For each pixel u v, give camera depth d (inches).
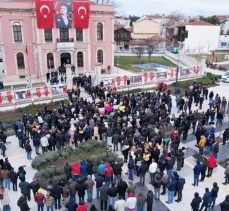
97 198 530.0
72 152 694.5
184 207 510.0
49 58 1542.8
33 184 494.0
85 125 761.0
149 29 3221.0
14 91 1077.8
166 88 1230.9
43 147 683.4
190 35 2696.9
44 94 1140.5
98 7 1598.2
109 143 744.3
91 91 1135.6
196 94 1074.1
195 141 772.0
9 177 546.6
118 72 1761.8
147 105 909.8
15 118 940.6
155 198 529.3
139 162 593.0
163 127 729.6
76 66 1612.9
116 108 915.4
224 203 436.1
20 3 1423.5
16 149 732.7
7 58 1478.8
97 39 1658.5
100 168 538.3
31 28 1485.0
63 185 501.7
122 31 2930.6
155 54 2568.9
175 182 504.4
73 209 431.8
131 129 707.4
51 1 1422.2
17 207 508.4
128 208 444.1
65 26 1505.9
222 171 629.0
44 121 786.8
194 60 1940.2
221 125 882.8
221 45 2824.8
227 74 1502.2
